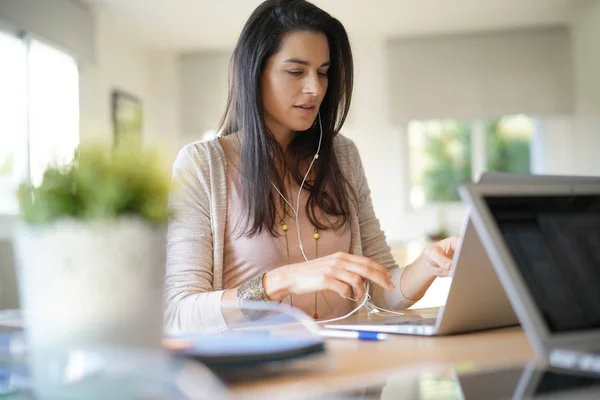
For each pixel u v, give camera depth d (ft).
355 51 19.30
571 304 2.26
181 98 20.08
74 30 15.08
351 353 2.61
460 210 19.04
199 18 16.98
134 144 2.04
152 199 1.99
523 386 1.86
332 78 5.02
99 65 16.62
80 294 1.90
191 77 20.07
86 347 1.81
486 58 18.63
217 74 19.94
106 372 1.64
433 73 18.84
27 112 13.53
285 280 3.48
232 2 15.84
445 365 2.27
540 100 18.42
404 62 18.98
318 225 4.80
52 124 14.73
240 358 2.06
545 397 1.73
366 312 4.54
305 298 4.50
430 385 1.94
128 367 1.62
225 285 4.60
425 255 4.23
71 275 1.90
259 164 4.59
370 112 19.26
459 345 2.77
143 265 1.97
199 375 1.64
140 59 19.35
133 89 18.81
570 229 2.42
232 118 5.04
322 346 2.27
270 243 4.61
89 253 1.90
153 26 17.52
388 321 3.41
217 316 3.51
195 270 4.26
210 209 4.57
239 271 4.60
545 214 2.38
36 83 14.08
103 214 1.90
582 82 18.24
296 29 4.60
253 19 4.71
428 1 16.08
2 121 13.03
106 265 1.91
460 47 18.74
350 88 5.09
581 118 18.34
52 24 14.11
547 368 2.09
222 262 4.54
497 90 18.57
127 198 1.94
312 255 4.75
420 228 19.07
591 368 1.98
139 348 1.96
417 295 4.27
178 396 1.60
